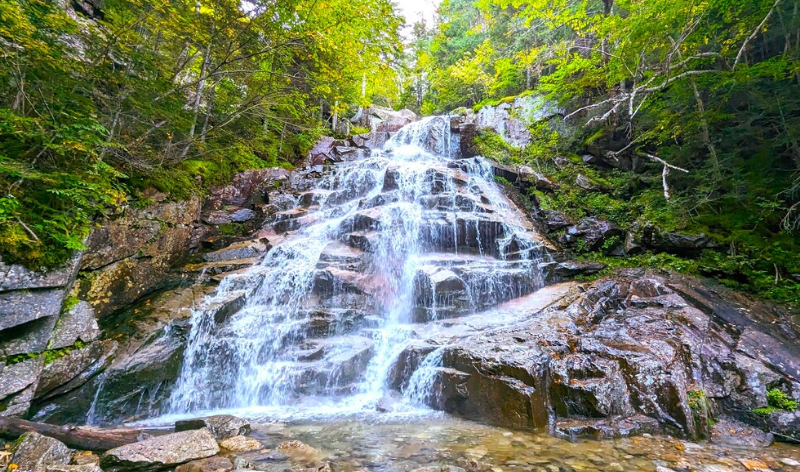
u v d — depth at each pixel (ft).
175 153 26.25
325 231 30.53
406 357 18.83
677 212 28.73
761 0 22.94
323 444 12.50
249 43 26.37
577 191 36.27
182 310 19.67
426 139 52.21
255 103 30.53
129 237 19.95
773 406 14.19
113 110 19.30
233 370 18.60
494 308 24.20
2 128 12.96
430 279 24.16
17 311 12.51
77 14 24.86
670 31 26.00
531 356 15.90
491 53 59.57
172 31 23.30
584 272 27.96
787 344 17.54
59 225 13.92
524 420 14.06
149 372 16.38
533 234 31.65
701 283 23.79
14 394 12.16
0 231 12.40
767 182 25.55
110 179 17.94
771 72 22.22
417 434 13.51
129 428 14.28
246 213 32.14
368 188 38.34
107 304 18.10
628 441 12.82
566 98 44.19
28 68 15.20
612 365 15.58
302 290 23.72
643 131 34.86
